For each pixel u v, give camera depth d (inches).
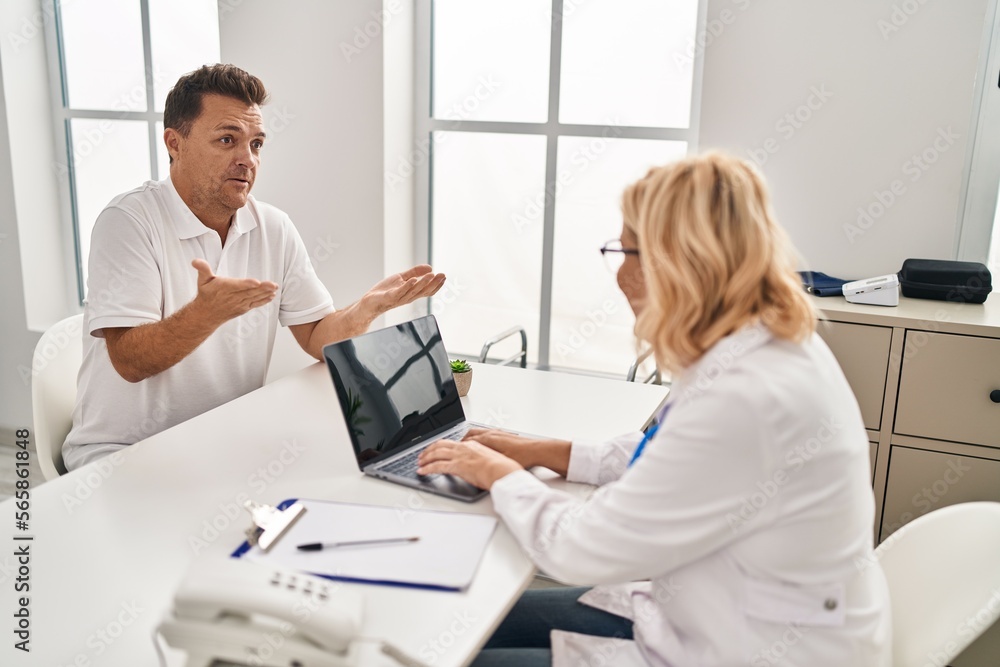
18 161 124.1
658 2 94.4
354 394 54.2
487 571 41.4
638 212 42.5
